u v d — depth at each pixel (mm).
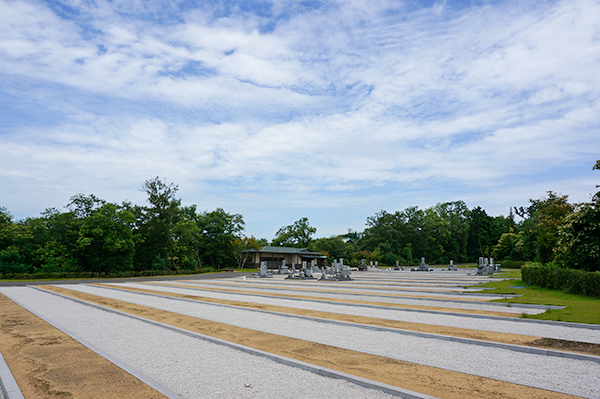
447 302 17250
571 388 6094
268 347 8797
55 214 45375
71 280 36125
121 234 44719
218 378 6664
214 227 68688
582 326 10930
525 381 6449
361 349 8641
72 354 8211
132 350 8641
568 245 19891
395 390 5863
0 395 6285
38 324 11961
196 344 9227
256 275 43594
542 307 14555
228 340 9508
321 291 23453
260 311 14742
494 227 95000
